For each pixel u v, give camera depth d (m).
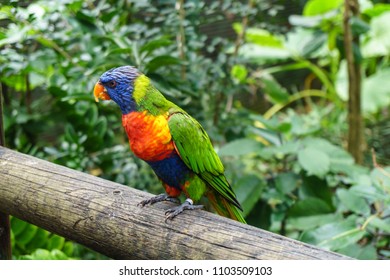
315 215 1.85
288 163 2.08
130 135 1.57
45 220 1.56
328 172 1.92
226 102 2.23
